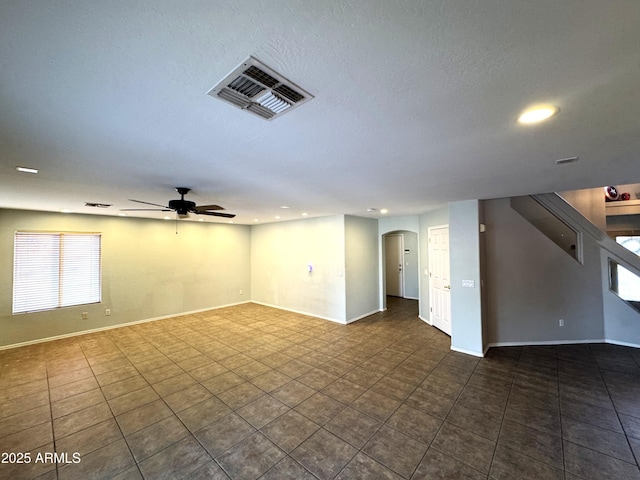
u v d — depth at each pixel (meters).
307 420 2.76
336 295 6.32
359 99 1.37
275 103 1.41
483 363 4.02
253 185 3.23
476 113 1.52
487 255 4.72
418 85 1.25
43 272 5.16
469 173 2.77
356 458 2.27
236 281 8.16
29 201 4.08
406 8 0.85
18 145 1.92
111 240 5.95
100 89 1.26
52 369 3.97
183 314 7.01
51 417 2.86
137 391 3.36
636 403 2.96
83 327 5.55
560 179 3.05
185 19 0.88
